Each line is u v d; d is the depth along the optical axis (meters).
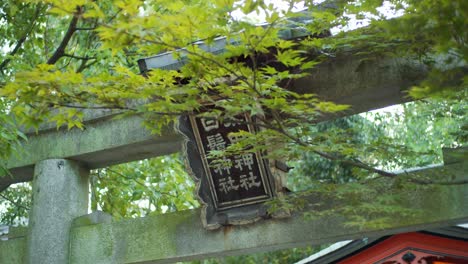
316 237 7.75
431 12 4.95
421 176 7.25
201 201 8.11
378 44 6.76
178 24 5.25
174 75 6.45
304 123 6.77
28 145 9.24
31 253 8.69
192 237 8.32
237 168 8.06
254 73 5.73
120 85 6.15
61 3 5.06
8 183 9.88
